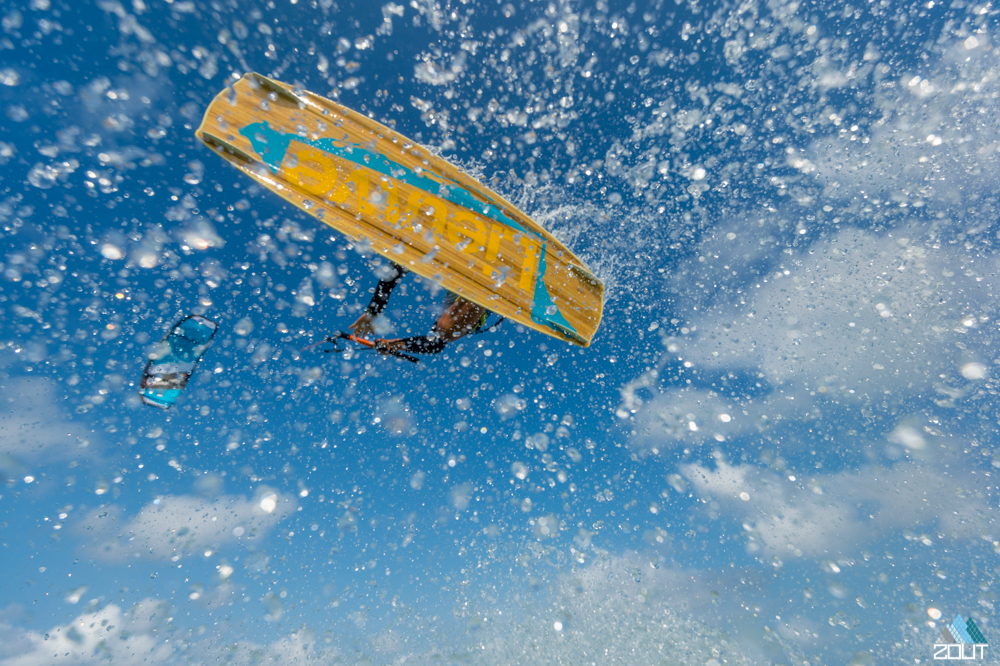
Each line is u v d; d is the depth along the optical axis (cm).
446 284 215
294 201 196
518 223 249
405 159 225
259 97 200
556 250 258
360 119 219
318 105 211
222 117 192
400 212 215
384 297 242
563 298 252
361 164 213
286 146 200
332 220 200
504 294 231
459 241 226
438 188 229
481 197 241
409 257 210
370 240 204
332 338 241
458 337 274
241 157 194
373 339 248
